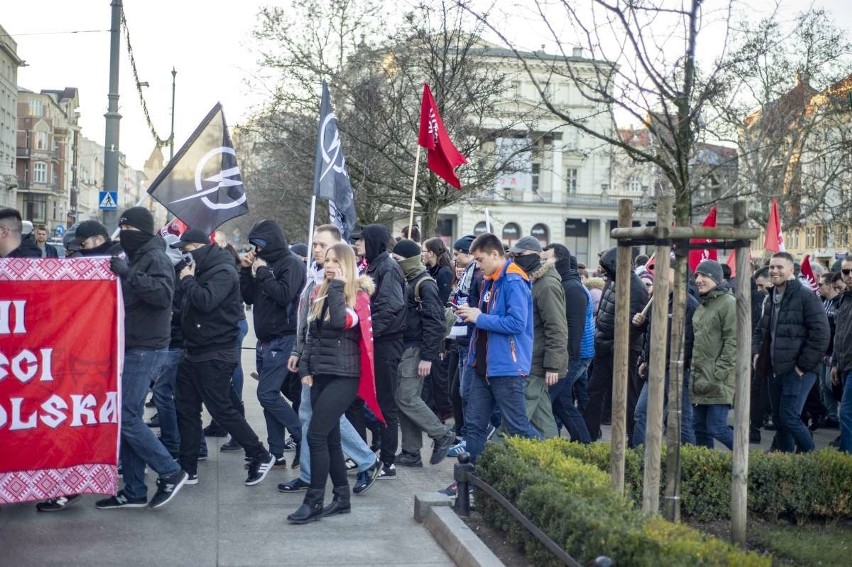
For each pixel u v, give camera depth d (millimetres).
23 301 5789
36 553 5215
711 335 7047
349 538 5699
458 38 15430
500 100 17859
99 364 5941
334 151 8742
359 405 7262
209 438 9133
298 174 24219
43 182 96125
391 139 16094
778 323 8141
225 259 6727
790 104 24234
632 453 5980
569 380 7996
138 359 6109
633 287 8898
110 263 5934
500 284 6383
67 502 6215
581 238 72812
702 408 7301
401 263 7828
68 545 5391
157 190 7719
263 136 23484
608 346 8922
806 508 6031
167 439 7594
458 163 10156
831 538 5656
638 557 3959
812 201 28688
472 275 9180
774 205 12023
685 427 7246
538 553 4777
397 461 8062
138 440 6133
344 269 6000
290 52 21969
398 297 7309
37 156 95375
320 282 6434
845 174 31062
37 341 5820
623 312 5078
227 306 6730
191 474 6984
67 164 105812
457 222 67812
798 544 5395
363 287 6062
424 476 7617
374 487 7152
